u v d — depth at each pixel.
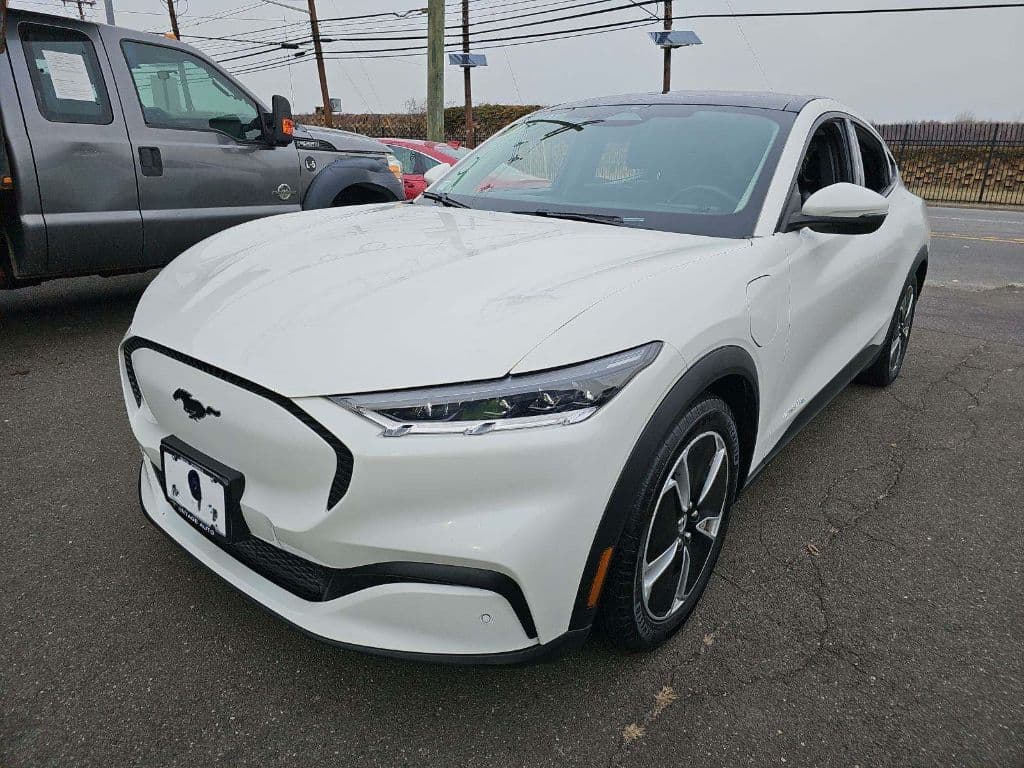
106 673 1.90
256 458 1.66
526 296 1.77
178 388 1.81
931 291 7.65
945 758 1.74
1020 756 1.75
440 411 1.52
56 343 4.57
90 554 2.40
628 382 1.65
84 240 4.34
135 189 4.53
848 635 2.16
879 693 1.94
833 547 2.64
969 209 20.27
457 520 1.54
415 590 1.57
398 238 2.30
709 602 2.29
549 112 3.42
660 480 1.76
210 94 5.02
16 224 4.11
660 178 2.70
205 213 4.92
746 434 2.27
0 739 1.69
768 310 2.19
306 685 1.89
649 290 1.84
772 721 1.83
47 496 2.76
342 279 1.94
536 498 1.55
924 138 24.48
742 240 2.32
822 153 2.93
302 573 1.75
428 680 1.92
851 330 3.16
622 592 1.79
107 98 4.41
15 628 2.04
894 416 3.93
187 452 1.84
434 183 3.31
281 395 1.57
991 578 2.49
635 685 1.93
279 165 5.32
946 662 2.06
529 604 1.58
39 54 4.13
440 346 1.60
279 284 1.95
